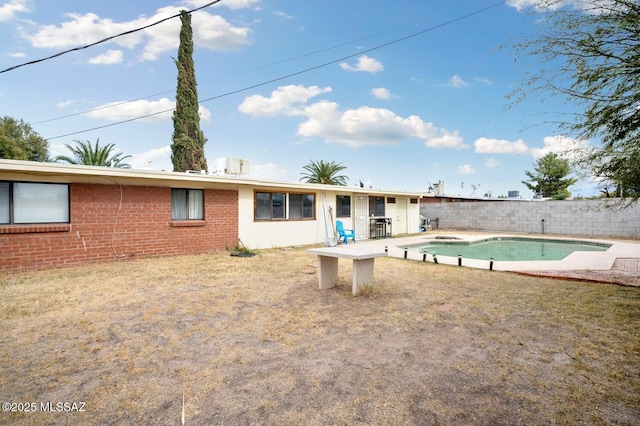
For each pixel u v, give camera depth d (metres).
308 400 2.40
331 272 5.89
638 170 3.90
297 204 13.15
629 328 3.75
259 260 8.95
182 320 4.15
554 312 4.37
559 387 2.54
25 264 7.17
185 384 2.63
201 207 10.33
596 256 9.54
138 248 8.88
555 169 26.33
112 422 2.16
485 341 3.45
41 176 7.39
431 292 5.52
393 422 2.14
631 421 2.12
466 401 2.37
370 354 3.16
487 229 19.78
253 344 3.41
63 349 3.30
